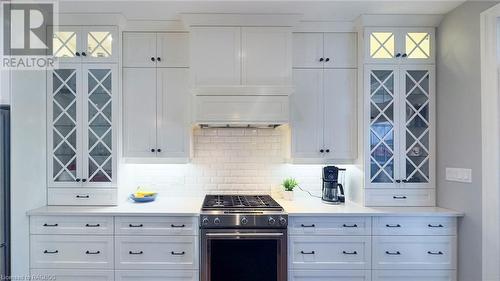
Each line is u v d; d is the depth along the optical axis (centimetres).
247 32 253
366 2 228
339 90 265
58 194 253
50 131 253
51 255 230
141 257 231
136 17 252
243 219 222
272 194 298
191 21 249
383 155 258
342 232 231
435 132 255
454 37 236
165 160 265
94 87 255
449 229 233
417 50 257
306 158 266
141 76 262
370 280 231
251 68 252
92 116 255
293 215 229
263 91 245
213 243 223
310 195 298
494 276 204
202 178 297
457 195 232
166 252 230
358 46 264
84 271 229
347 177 289
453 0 222
